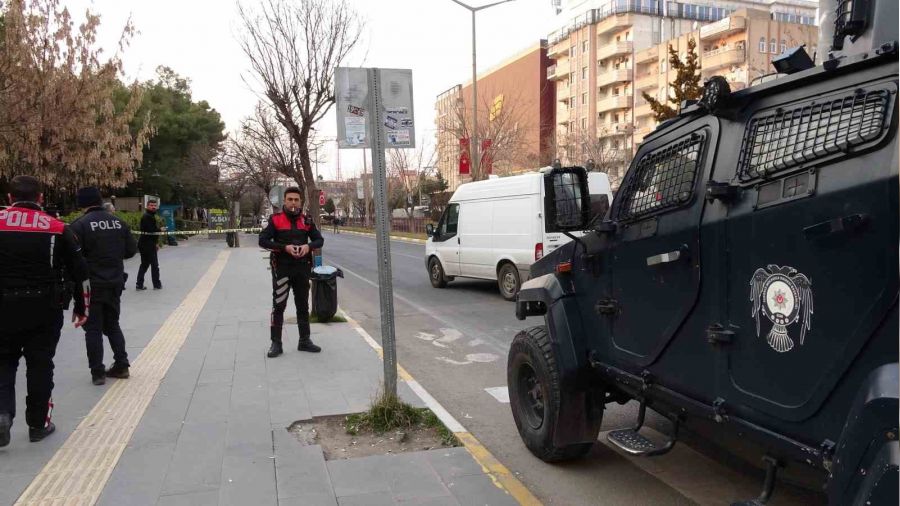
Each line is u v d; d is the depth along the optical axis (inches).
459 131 1434.5
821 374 93.1
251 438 190.7
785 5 3016.7
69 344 318.7
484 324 410.9
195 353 303.4
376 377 260.1
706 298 118.3
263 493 155.1
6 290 175.3
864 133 86.7
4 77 583.2
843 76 93.4
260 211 2554.1
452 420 208.1
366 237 1867.6
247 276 674.2
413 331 391.9
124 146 751.7
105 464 171.5
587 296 162.7
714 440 131.0
